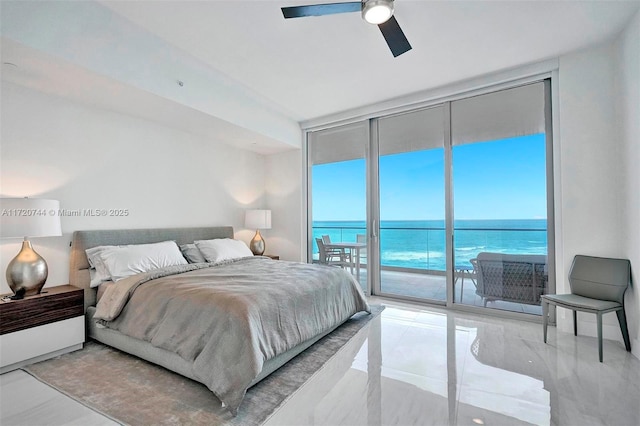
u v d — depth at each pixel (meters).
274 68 3.16
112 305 2.51
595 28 2.56
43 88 2.67
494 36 2.65
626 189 2.60
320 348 2.64
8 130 2.57
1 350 2.19
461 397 1.94
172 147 3.89
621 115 2.66
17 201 2.27
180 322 2.14
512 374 2.21
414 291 4.14
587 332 2.91
